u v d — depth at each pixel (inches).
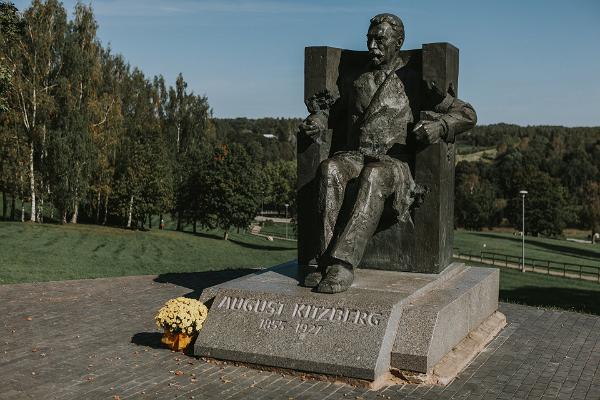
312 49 423.8
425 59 396.8
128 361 334.0
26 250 1243.2
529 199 3051.2
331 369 304.2
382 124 402.3
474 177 3737.7
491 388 305.6
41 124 1727.4
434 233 395.5
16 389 288.8
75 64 1759.4
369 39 413.1
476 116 407.2
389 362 311.3
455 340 349.7
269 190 3905.0
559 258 1873.8
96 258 1179.9
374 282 370.6
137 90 2581.2
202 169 2257.6
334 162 369.4
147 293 533.6
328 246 356.5
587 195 3644.2
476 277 415.2
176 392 289.1
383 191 363.9
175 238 1932.8
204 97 2871.6
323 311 324.5
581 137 4958.2
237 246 1925.4
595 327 444.8
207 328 339.9
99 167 1956.2
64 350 353.7
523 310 504.7
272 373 317.7
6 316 438.3
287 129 6683.1
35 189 1807.3
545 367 343.9
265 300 341.1
